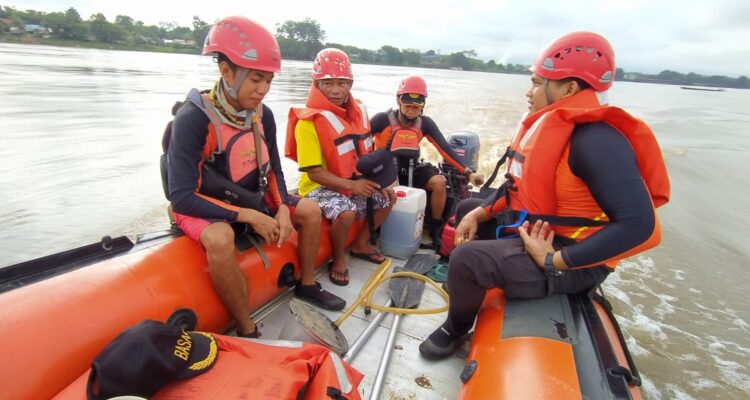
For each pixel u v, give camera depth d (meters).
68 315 1.26
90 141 7.26
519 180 1.67
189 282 1.64
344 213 2.39
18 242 3.78
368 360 1.89
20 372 1.12
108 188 5.11
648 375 2.47
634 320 3.05
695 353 2.69
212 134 1.71
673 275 3.83
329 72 2.45
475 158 4.01
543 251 1.47
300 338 1.75
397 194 2.80
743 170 8.82
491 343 1.45
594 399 1.14
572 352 1.29
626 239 1.25
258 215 1.77
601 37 1.48
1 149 6.46
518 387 1.19
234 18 1.61
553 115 1.46
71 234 3.96
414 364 1.88
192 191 1.65
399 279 2.52
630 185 1.26
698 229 5.12
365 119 2.76
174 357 1.09
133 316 1.40
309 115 2.43
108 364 0.99
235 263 1.69
